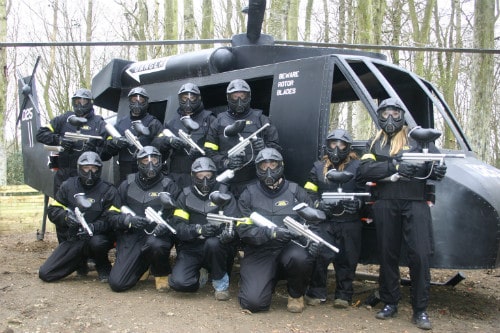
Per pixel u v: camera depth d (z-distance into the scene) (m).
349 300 5.07
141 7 17.97
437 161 4.36
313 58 5.43
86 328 4.38
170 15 16.12
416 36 17.02
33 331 4.32
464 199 4.67
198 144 5.96
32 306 4.96
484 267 4.61
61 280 6.18
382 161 4.64
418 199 4.52
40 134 6.79
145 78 7.08
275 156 4.82
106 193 6.04
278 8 12.18
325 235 4.96
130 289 5.74
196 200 5.36
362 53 6.25
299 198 5.01
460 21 20.64
